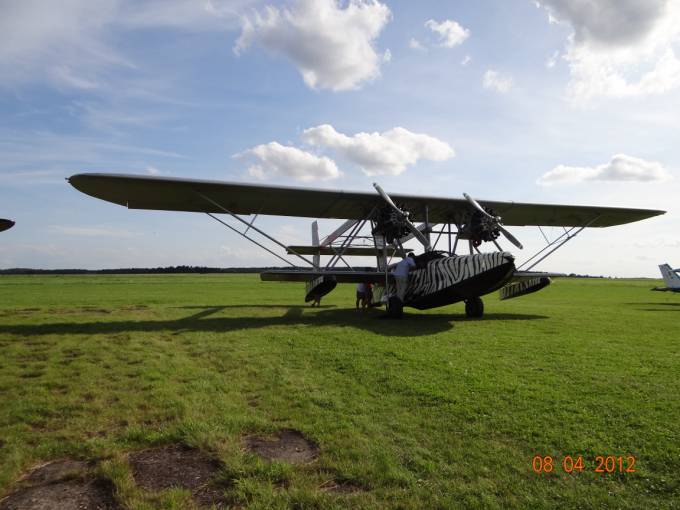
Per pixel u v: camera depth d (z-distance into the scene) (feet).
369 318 40.42
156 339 27.91
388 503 8.84
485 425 12.79
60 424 13.57
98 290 96.22
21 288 106.22
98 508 8.93
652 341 26.99
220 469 10.48
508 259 33.68
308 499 8.96
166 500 8.95
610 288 135.95
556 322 37.37
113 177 33.47
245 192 39.14
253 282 159.22
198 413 14.14
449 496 9.08
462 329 32.19
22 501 9.19
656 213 51.34
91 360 21.89
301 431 12.68
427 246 42.16
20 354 23.22
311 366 20.35
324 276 42.75
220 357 22.44
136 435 12.42
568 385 16.57
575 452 11.01
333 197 42.14
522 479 9.76
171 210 43.11
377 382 17.39
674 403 14.40
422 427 12.78
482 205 47.52
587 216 52.85
